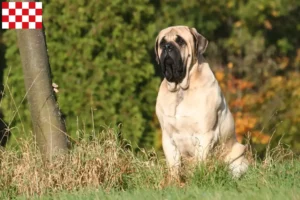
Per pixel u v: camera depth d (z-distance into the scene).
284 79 19.89
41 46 11.29
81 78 16.09
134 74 16.36
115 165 10.59
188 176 10.38
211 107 10.79
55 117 11.33
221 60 23.89
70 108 15.93
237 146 11.40
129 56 16.34
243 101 19.61
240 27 23.73
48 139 11.23
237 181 10.11
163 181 10.36
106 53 16.27
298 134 18.45
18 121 15.81
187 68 10.80
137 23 16.56
